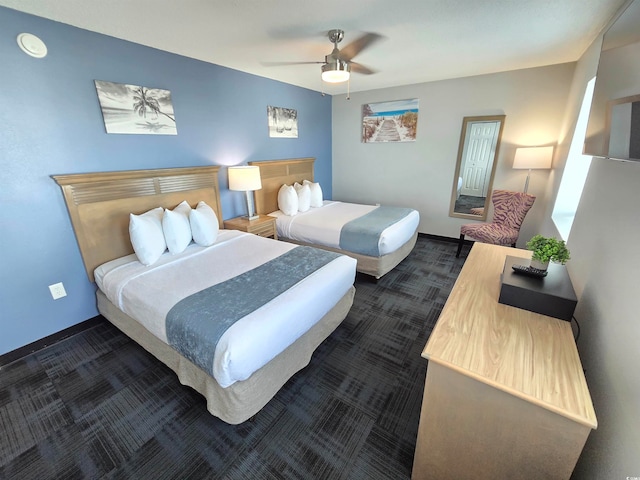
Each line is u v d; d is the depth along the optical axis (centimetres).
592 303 126
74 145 205
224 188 327
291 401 164
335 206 414
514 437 93
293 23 197
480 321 121
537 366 97
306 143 441
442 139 402
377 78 365
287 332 153
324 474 128
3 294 187
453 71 334
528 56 279
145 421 153
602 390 101
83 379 181
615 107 121
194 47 241
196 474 128
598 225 141
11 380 181
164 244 233
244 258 227
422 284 300
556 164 310
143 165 248
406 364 191
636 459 72
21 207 188
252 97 340
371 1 170
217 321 142
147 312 166
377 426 149
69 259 213
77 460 135
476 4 176
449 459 110
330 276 194
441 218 434
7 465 133
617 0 169
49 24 185
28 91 182
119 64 221
